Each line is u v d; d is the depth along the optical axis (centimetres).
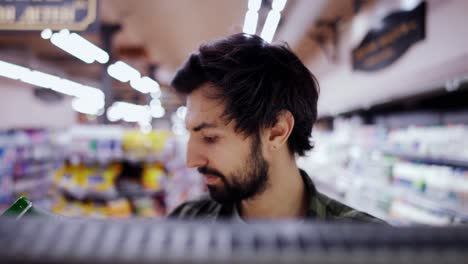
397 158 428
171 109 2653
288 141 93
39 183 755
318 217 96
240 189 85
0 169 645
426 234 27
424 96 423
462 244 26
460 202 307
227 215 108
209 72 80
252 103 81
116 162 452
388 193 425
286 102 87
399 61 407
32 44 839
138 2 546
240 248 26
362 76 522
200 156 84
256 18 396
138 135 450
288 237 27
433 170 348
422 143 370
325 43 700
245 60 82
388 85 432
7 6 211
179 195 611
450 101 437
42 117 1084
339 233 28
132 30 714
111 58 635
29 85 1004
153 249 26
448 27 319
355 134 567
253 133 83
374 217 93
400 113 571
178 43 833
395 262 26
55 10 211
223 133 82
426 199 349
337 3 550
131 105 1542
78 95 1116
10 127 913
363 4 518
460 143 317
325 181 677
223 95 80
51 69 984
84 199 425
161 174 471
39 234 27
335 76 665
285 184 93
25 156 727
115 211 416
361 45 519
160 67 1155
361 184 497
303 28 580
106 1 538
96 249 26
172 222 30
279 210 94
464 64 288
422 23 359
